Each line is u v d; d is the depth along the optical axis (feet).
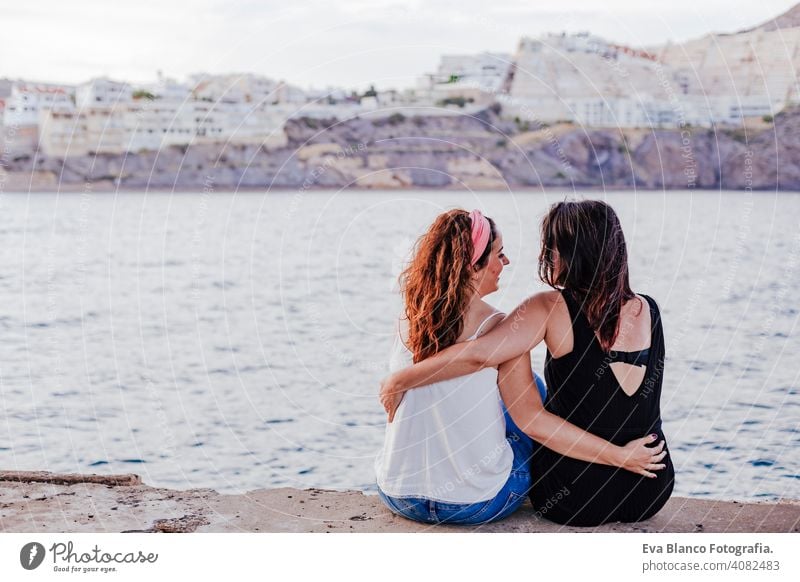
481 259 7.68
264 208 104.88
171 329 33.86
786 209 98.02
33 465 14.96
